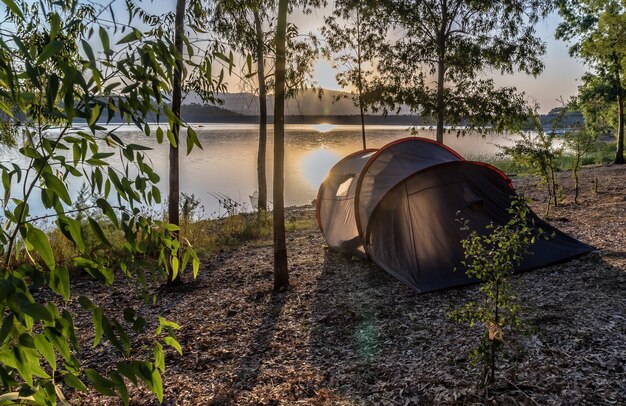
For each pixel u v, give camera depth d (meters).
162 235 1.72
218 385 4.73
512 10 17.02
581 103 25.16
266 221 13.86
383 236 7.86
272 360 5.20
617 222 9.94
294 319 6.33
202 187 23.39
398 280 7.36
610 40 20.23
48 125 1.48
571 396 3.74
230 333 6.06
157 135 1.59
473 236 4.35
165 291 8.05
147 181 1.53
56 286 1.37
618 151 23.48
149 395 4.64
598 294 6.00
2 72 1.29
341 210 9.52
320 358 5.13
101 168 1.44
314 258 9.51
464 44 17.06
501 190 7.97
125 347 1.50
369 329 5.75
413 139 8.90
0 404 1.25
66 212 1.35
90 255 1.54
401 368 4.64
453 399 3.93
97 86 1.34
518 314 5.54
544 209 12.70
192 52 1.58
